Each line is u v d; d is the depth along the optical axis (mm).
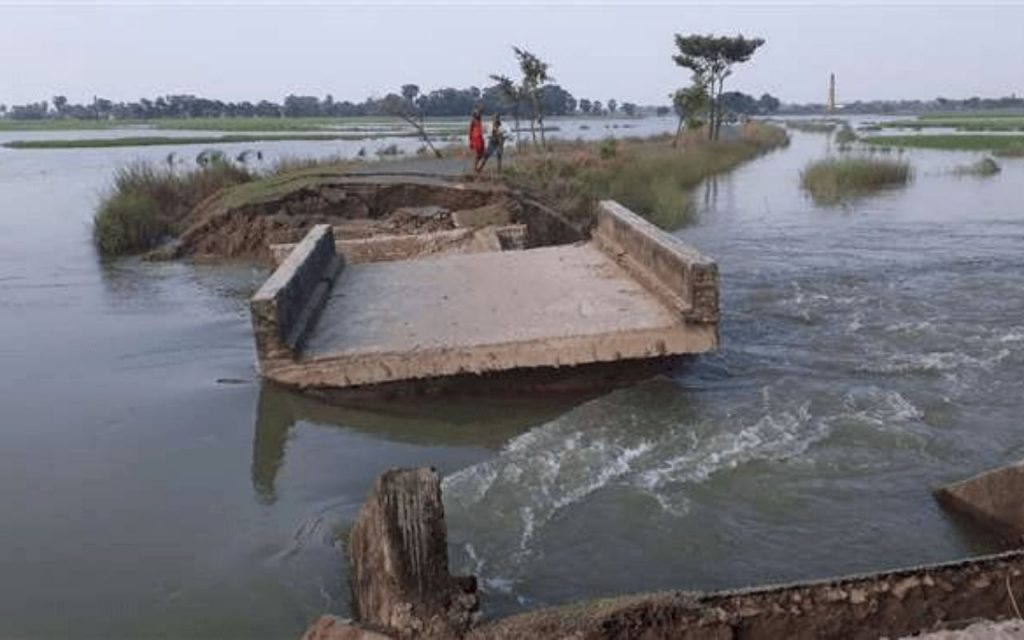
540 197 21234
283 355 9234
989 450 7734
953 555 6094
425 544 4660
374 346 9469
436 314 10641
